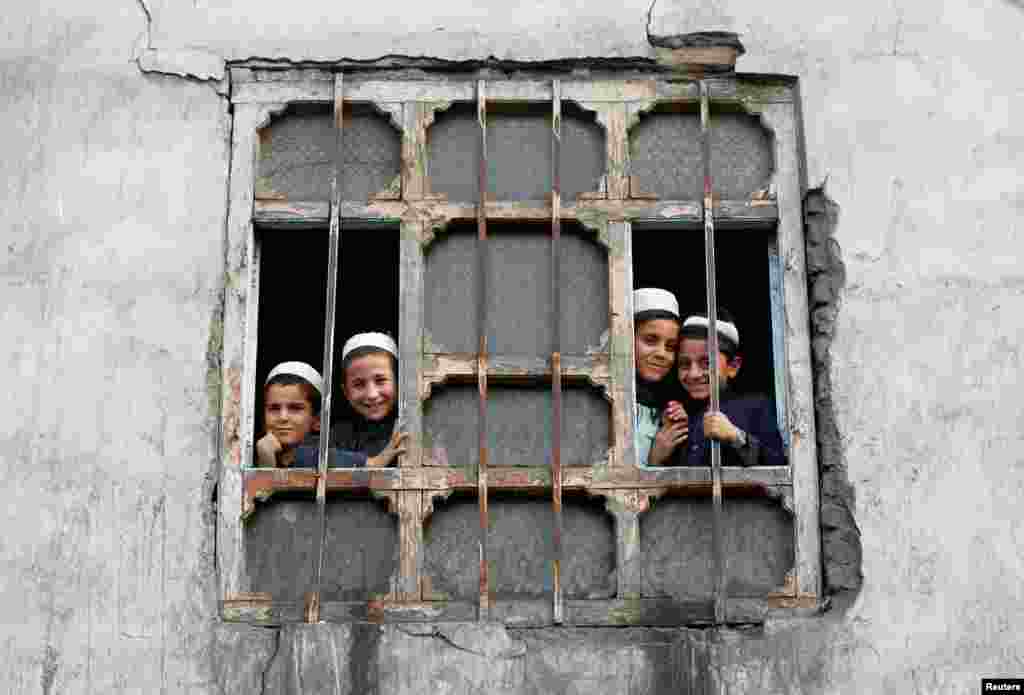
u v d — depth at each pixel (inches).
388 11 231.3
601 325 221.6
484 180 225.1
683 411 221.8
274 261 303.7
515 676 200.1
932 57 229.6
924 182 223.5
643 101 229.3
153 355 214.4
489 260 224.4
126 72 227.1
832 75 228.7
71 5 230.5
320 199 225.8
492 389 219.0
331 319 216.2
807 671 200.8
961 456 210.8
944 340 216.2
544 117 230.5
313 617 203.6
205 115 226.1
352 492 212.5
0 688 198.8
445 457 215.3
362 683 199.0
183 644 201.5
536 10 231.6
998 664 201.5
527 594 209.6
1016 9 232.4
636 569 209.2
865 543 207.0
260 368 319.3
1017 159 225.0
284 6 231.5
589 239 225.5
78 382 212.5
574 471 212.8
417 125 227.5
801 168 225.9
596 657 201.3
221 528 209.3
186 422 211.8
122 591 203.8
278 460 229.0
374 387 228.7
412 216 223.6
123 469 209.0
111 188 221.6
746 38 230.5
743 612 207.2
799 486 212.4
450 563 211.2
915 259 219.8
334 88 228.5
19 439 209.6
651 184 227.9
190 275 218.4
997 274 219.3
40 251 218.2
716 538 208.1
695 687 199.9
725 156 229.5
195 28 229.9
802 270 221.8
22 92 225.8
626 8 231.6
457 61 229.6
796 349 218.2
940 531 207.5
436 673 199.9
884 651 202.1
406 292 220.5
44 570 204.1
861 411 213.0
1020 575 205.5
